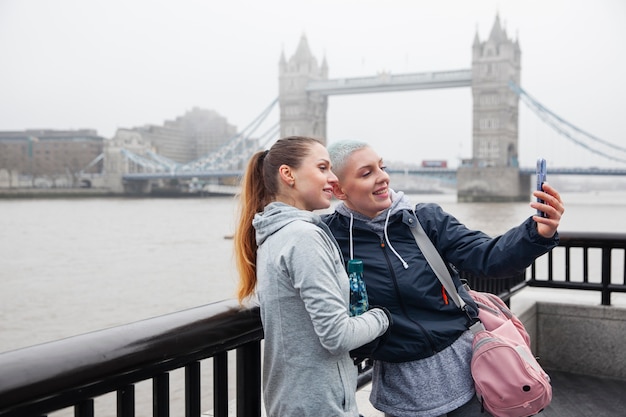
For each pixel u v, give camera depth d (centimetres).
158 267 3838
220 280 3353
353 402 167
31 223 7150
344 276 166
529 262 185
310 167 169
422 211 209
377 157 197
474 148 11444
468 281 347
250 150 10038
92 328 2394
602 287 407
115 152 13362
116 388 132
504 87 11469
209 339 152
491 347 187
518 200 11231
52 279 3481
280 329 159
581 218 6606
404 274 193
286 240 156
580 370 417
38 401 115
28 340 2256
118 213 8806
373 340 181
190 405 152
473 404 195
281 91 12862
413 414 192
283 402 162
